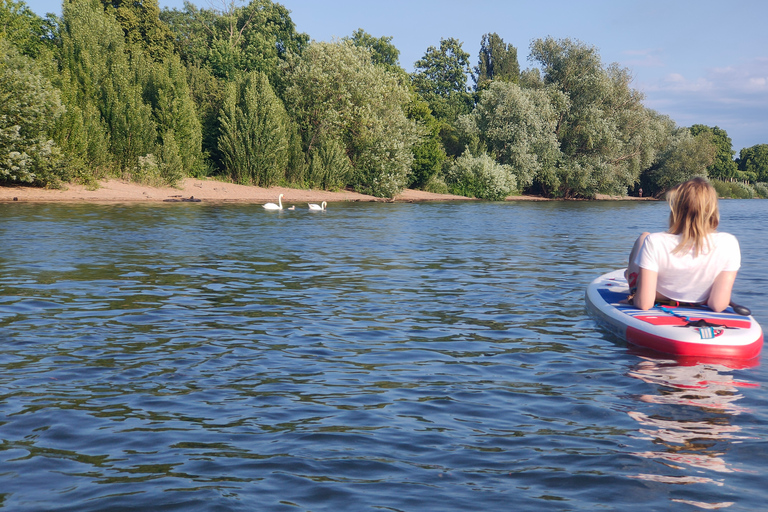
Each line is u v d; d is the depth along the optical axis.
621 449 3.36
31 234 14.70
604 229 20.77
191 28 62.16
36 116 28.42
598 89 55.75
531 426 3.71
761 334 5.43
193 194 34.25
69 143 30.31
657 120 65.94
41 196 28.05
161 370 4.80
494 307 7.50
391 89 47.50
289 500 2.79
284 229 18.23
